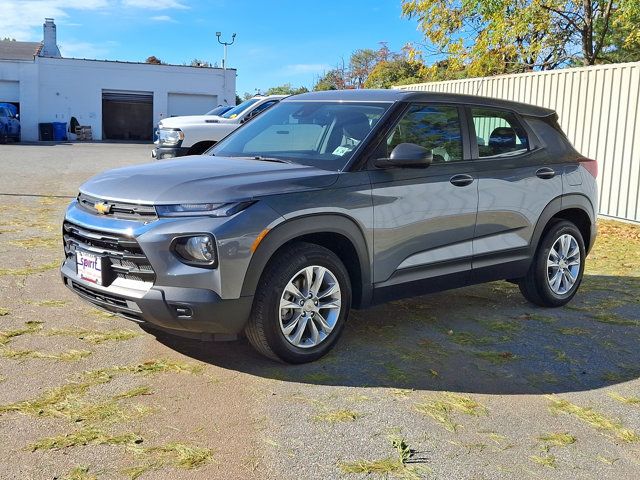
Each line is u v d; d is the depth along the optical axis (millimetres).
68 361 4086
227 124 12453
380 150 4555
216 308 3727
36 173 15672
